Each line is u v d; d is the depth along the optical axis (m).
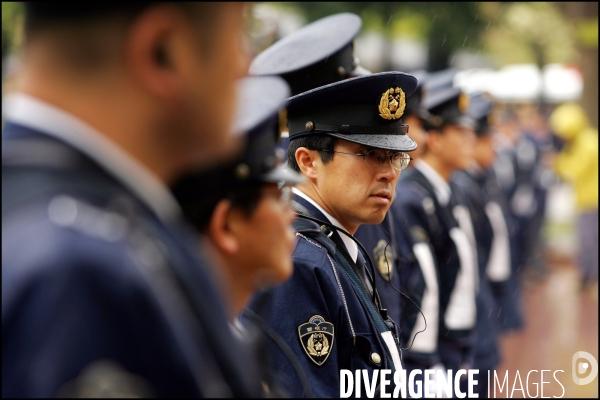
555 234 18.30
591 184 12.67
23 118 1.16
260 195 1.93
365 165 3.06
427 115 5.82
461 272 5.55
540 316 10.77
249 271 1.96
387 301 3.85
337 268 2.95
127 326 1.06
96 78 1.15
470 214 6.84
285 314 2.79
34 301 1.02
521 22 22.55
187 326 1.14
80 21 1.14
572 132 12.95
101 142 1.16
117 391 1.03
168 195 1.24
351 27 4.08
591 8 15.09
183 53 1.18
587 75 15.55
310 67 3.96
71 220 1.08
